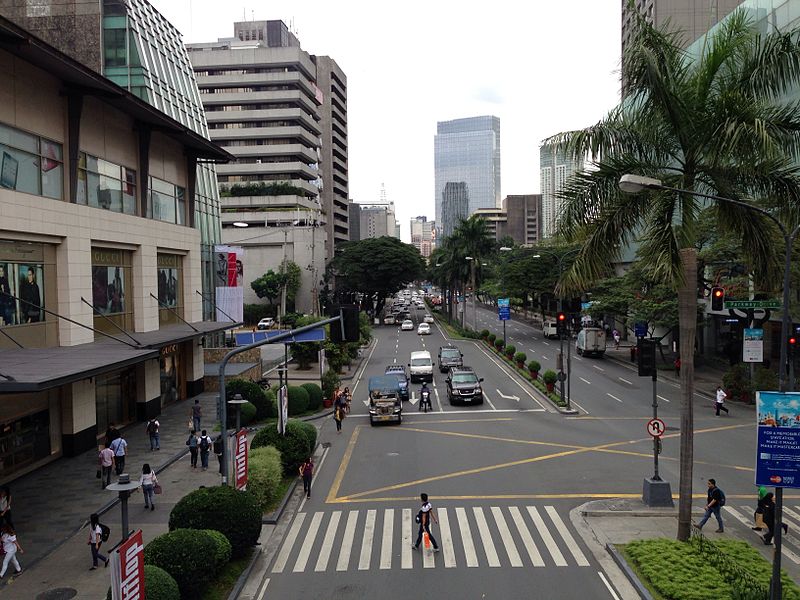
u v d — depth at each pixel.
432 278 126.75
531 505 20.03
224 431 18.70
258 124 107.38
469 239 85.25
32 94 24.72
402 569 15.46
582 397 40.03
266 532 18.20
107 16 43.81
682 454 16.52
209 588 14.16
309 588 14.54
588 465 24.59
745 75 15.84
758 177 15.95
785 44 15.31
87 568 15.40
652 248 16.34
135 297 33.34
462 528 18.12
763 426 11.53
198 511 15.60
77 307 26.80
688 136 16.50
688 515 16.41
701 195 15.00
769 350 45.00
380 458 26.36
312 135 114.44
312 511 19.92
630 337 74.38
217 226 53.12
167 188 38.06
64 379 17.48
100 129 29.92
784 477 11.45
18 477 23.17
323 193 126.38
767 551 16.25
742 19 16.23
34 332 24.72
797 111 15.70
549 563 15.68
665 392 41.38
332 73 129.00
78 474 23.66
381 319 108.50
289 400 35.78
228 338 61.34
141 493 21.58
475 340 77.31
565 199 17.59
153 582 11.91
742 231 16.30
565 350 65.06
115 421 31.44
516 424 32.66
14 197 22.95
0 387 16.30
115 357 21.80
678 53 16.16
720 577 13.85
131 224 32.03
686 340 16.50
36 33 43.62
